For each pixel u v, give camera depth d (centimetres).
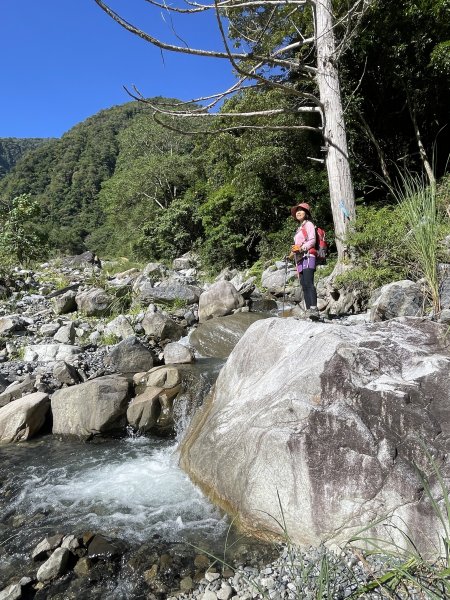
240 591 238
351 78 1268
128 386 541
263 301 893
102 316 905
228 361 442
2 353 700
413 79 1253
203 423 411
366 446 254
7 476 416
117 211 3366
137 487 378
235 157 1706
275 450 275
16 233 1556
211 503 333
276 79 1282
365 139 1338
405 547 233
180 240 2408
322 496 258
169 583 256
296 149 1464
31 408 516
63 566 272
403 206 432
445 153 1373
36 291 1103
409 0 1106
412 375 276
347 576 223
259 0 745
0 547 303
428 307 496
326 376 286
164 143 3528
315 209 1355
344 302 724
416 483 239
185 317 855
